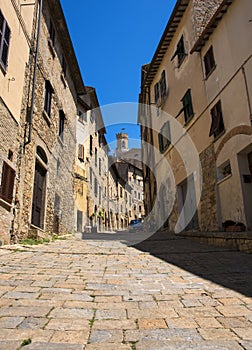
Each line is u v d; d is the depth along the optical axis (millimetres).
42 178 10000
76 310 2828
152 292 3477
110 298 3229
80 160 15445
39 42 9680
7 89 7043
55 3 10859
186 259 5699
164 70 14766
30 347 2064
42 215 9656
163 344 2141
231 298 3234
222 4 8844
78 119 16953
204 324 2518
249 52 7855
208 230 9773
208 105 9977
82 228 14328
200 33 10992
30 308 2834
